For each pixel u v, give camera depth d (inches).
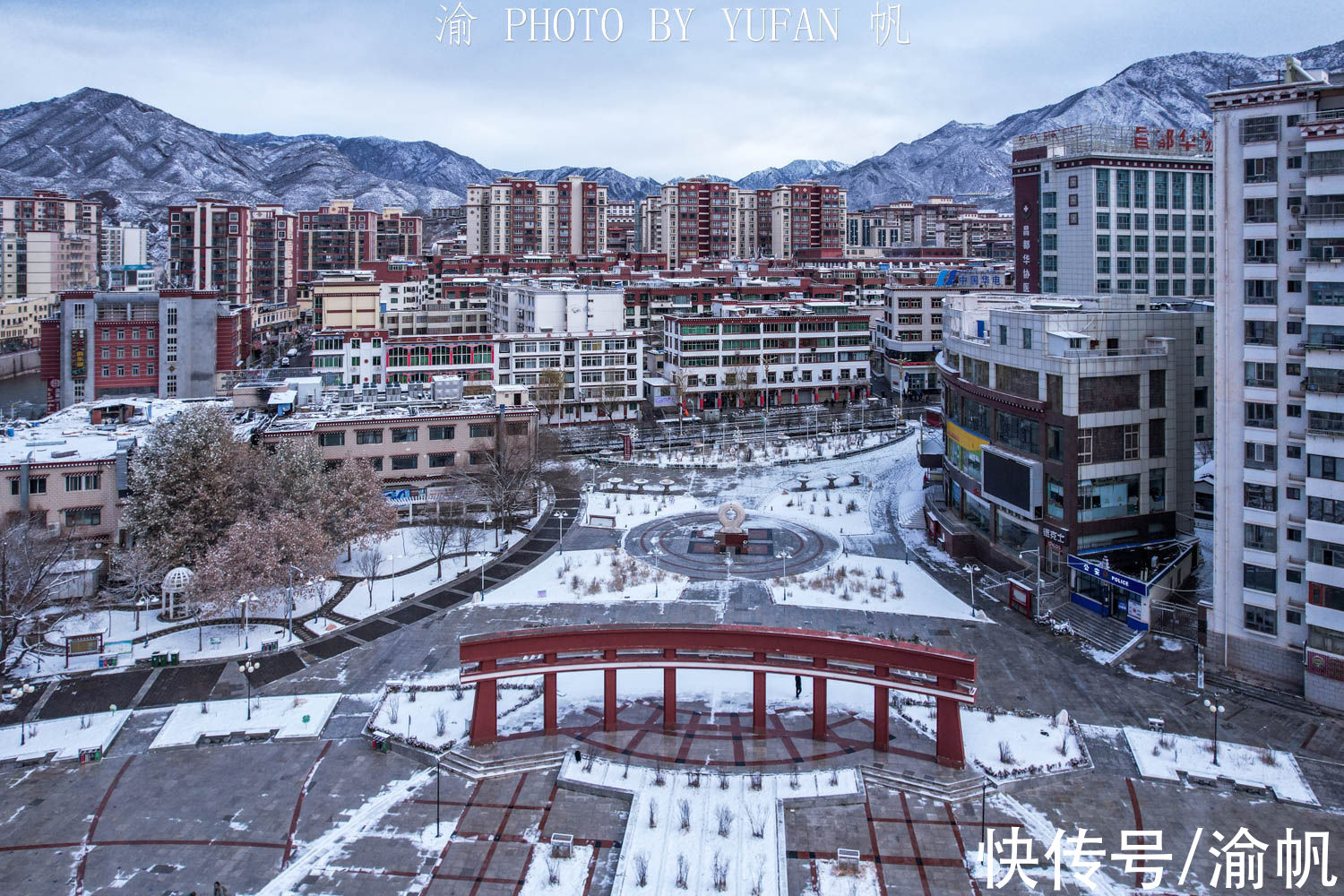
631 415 7864.2
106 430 4776.1
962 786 2485.2
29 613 3363.7
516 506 5022.1
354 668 3299.7
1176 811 2409.0
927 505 4881.9
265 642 3440.0
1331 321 2731.3
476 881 2154.3
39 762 2664.9
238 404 5861.2
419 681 3171.8
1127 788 2513.5
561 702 3009.4
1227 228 2982.3
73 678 3218.5
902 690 2618.1
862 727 2829.7
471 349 7445.9
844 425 7421.3
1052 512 3735.2
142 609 3814.0
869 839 2305.6
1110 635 3400.6
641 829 2326.5
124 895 2103.8
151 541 3838.6
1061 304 4367.6
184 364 7524.6
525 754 2664.9
